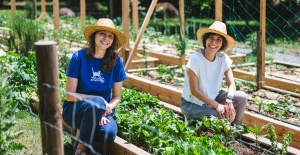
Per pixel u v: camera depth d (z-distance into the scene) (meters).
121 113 5.24
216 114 5.24
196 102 5.34
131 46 10.20
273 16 16.58
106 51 4.70
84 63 4.63
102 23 4.55
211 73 5.31
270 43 14.05
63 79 6.68
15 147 3.69
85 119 4.40
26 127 5.43
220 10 8.19
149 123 4.84
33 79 6.30
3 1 25.02
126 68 7.93
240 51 11.50
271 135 4.62
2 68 4.07
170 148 4.32
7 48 9.35
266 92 6.97
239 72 7.90
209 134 5.20
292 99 6.63
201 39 5.35
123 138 4.92
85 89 4.66
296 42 13.94
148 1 21.08
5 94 3.59
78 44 10.52
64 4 24.67
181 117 5.88
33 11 14.66
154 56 9.45
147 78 7.73
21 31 9.10
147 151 4.66
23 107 6.07
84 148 4.57
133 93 6.19
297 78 7.72
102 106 4.45
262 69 7.10
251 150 4.96
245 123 5.65
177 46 9.29
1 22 12.17
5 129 3.50
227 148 4.54
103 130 4.45
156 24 17.45
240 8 17.30
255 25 16.92
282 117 5.86
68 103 4.66
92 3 24.72
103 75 4.70
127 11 8.09
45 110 3.33
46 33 10.84
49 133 3.36
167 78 7.62
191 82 5.24
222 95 5.42
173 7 21.09
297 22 16.05
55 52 3.29
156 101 6.17
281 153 4.86
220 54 5.39
